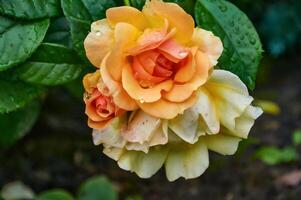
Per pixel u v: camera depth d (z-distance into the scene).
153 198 1.04
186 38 0.46
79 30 0.51
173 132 0.47
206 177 1.06
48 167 1.10
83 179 1.08
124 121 0.48
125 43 0.45
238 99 0.47
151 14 0.46
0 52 0.52
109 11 0.46
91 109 0.47
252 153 1.12
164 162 0.50
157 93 0.45
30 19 0.52
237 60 0.53
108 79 0.45
